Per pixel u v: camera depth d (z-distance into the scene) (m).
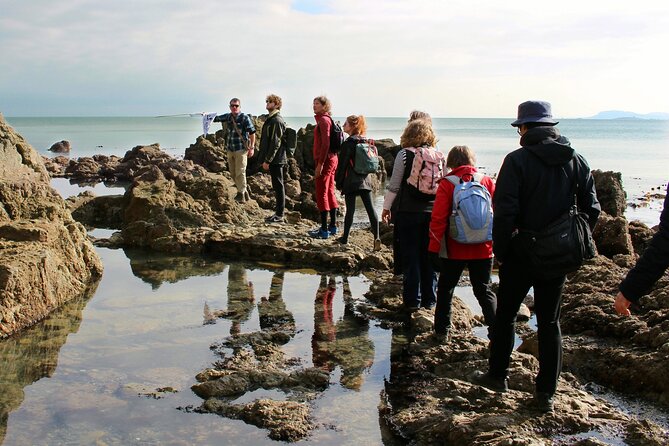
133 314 7.09
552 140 4.43
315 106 10.30
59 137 70.19
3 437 4.36
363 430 4.57
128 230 10.97
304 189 19.72
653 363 5.22
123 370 5.54
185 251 10.36
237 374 5.35
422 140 6.85
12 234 7.66
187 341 6.26
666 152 48.34
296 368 5.66
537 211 4.36
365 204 9.63
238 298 7.80
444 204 5.82
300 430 4.50
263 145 11.80
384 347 6.22
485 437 4.21
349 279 8.86
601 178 14.85
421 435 4.46
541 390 4.54
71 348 6.04
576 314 6.70
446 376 5.48
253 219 12.84
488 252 5.91
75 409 4.80
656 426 4.36
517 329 6.88
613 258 9.21
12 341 6.21
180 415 4.74
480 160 37.06
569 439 4.25
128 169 26.83
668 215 3.55
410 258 7.05
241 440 4.39
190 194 12.71
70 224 8.71
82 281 8.22
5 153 9.24
